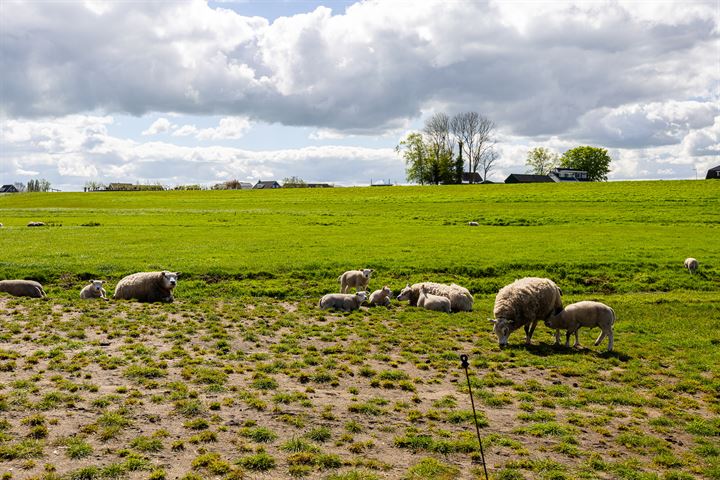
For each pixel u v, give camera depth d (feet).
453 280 101.09
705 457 33.71
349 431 35.32
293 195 342.44
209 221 192.24
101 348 51.31
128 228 164.86
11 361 44.88
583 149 612.29
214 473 28.94
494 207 242.99
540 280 62.80
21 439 31.42
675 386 46.98
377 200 290.56
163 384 41.93
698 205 221.66
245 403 39.01
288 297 87.45
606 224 182.91
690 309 83.20
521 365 52.44
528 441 35.06
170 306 73.61
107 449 30.96
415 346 57.67
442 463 31.45
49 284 89.66
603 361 54.03
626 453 34.04
